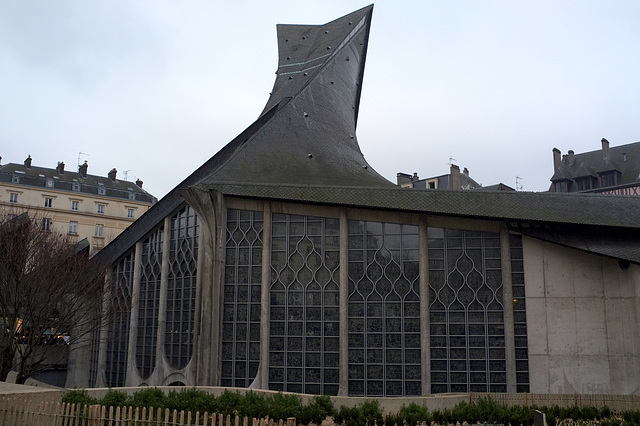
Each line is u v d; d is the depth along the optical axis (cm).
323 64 3966
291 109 3369
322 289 2459
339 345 2394
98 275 2933
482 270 2381
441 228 2441
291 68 4438
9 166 7412
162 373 2752
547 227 2334
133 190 8075
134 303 3047
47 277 2645
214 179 2577
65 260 2795
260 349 2434
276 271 2505
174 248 2878
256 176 2681
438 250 2423
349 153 3466
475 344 2330
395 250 2453
